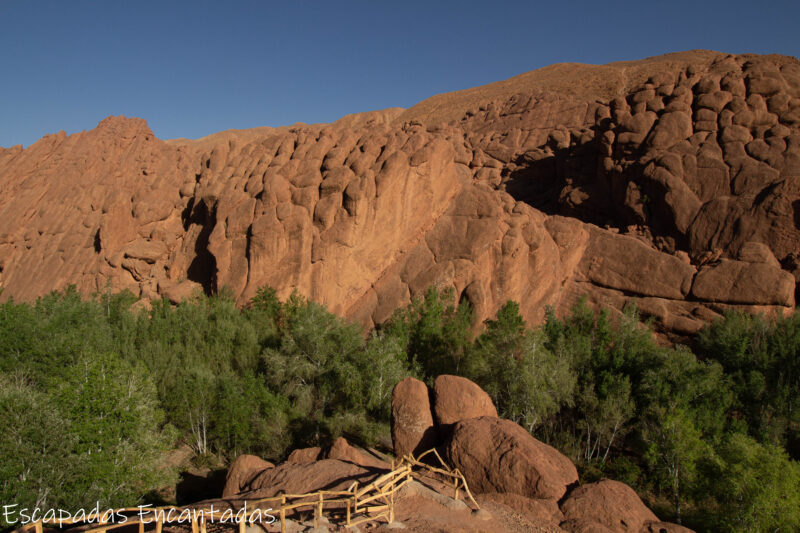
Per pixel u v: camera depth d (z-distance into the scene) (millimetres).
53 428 18953
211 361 34875
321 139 46688
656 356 31516
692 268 42906
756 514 19109
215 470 29297
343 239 42125
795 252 39656
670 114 49062
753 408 30062
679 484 24266
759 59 49812
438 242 45125
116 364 21766
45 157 71438
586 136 60188
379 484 13297
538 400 28875
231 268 43469
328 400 31719
